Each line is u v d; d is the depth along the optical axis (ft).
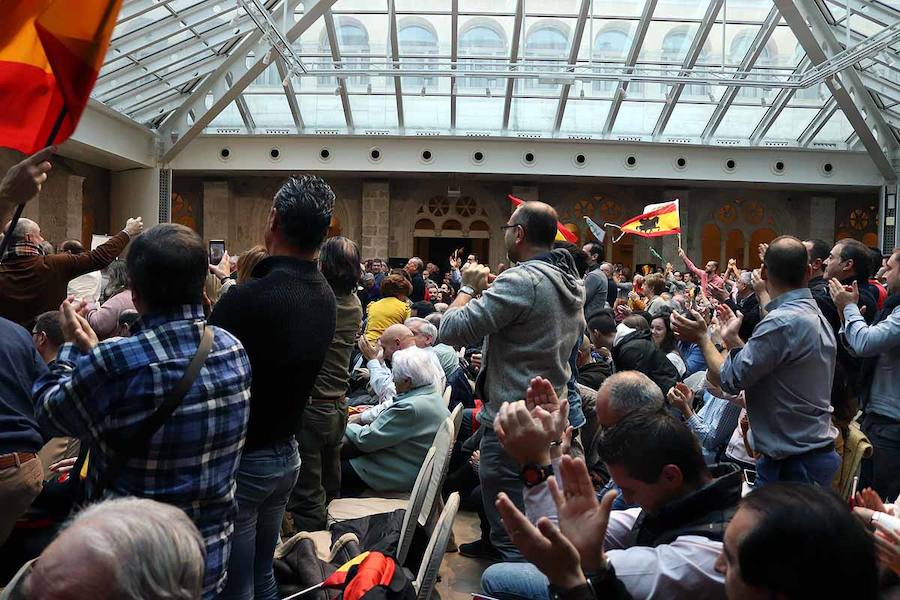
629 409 8.71
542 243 10.38
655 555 6.12
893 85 50.24
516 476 9.76
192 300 6.74
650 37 53.21
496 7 52.21
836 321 14.49
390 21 52.65
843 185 61.46
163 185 58.39
